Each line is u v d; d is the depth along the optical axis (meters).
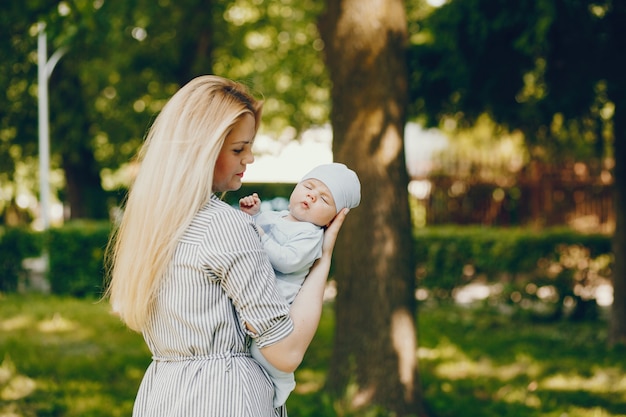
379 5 5.34
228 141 2.25
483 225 13.48
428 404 5.70
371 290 5.44
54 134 15.77
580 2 7.21
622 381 6.90
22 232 12.48
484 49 8.12
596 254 10.34
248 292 2.11
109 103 15.64
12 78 14.97
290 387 2.28
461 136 13.51
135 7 12.48
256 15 15.91
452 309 11.14
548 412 5.91
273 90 16.55
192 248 2.13
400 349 5.45
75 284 12.05
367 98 5.36
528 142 9.63
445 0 8.25
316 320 2.21
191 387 2.12
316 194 2.37
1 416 5.66
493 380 6.99
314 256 2.29
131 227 2.19
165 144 2.19
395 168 5.43
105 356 7.77
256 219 2.44
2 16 7.13
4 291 12.46
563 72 7.85
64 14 6.36
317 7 14.09
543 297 10.39
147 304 2.17
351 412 5.33
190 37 14.24
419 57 8.80
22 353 7.77
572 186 12.93
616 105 7.92
